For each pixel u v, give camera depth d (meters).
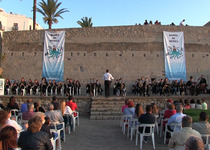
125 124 8.42
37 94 15.59
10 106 8.78
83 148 6.43
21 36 18.81
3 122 4.30
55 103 7.82
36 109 7.48
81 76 17.97
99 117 11.37
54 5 25.22
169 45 17.97
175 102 8.91
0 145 2.99
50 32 18.53
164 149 6.23
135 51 18.05
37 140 3.59
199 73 17.77
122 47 18.12
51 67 18.16
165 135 6.86
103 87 17.77
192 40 18.12
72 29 18.55
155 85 15.29
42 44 18.55
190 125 4.40
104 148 6.40
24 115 6.44
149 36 18.17
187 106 9.09
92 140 7.29
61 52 18.27
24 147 3.57
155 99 13.46
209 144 5.05
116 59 18.03
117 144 6.79
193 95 14.52
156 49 18.03
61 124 7.09
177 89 14.92
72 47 18.33
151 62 17.88
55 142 6.09
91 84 15.48
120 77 17.83
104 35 18.33
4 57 18.55
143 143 6.88
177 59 17.83
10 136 3.03
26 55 18.53
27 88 15.71
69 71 18.08
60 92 15.97
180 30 18.19
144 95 14.61
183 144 4.23
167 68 17.72
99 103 12.64
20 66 18.44
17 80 18.25
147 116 6.32
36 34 18.72
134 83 17.02
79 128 9.13
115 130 8.75
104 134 8.08
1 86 14.77
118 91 15.52
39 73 18.19
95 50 18.20
